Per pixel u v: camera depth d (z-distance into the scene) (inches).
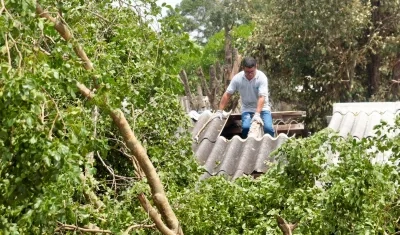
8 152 162.2
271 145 406.3
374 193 226.7
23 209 171.5
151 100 282.0
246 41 999.0
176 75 256.1
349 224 227.1
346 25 962.7
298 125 519.8
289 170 254.7
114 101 213.6
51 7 218.2
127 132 224.8
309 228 231.5
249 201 267.9
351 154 237.6
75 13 233.1
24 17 183.0
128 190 239.9
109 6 267.3
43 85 170.4
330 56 981.8
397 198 235.3
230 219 261.0
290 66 982.4
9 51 177.3
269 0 989.8
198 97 762.2
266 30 986.7
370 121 432.8
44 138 162.4
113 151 286.7
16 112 159.6
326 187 251.4
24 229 177.0
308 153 248.8
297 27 964.0
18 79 157.6
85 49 233.9
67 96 226.8
